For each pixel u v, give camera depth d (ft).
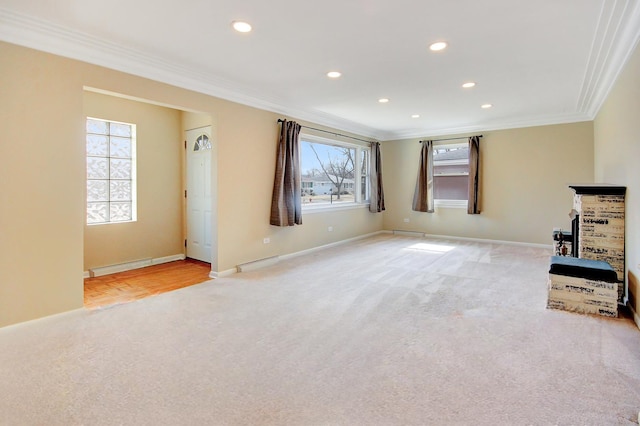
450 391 6.12
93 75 9.98
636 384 6.31
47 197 9.24
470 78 12.66
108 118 15.19
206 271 15.43
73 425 5.29
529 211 20.44
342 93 14.73
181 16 8.21
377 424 5.27
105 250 15.20
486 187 21.76
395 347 7.82
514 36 9.21
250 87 13.91
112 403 5.82
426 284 12.76
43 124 9.10
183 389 6.23
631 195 9.85
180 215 18.25
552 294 10.18
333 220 21.06
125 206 16.14
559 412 5.52
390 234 25.45
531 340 8.13
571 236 14.48
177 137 17.99
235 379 6.55
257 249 15.75
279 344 7.99
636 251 9.30
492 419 5.36
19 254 8.84
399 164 25.39
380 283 12.92
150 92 11.37
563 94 14.69
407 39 9.43
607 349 7.66
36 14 8.11
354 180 23.52
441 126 22.31
